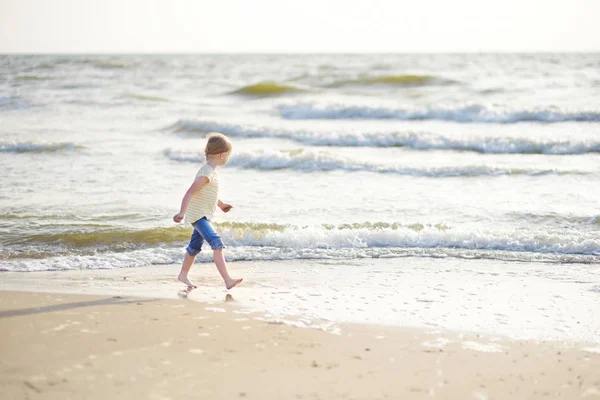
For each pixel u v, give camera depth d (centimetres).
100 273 646
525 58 8269
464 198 1022
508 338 453
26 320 474
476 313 513
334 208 947
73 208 922
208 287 594
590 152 1510
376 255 723
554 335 461
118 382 357
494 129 1852
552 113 1995
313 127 1925
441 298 557
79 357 396
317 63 6962
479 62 6669
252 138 1725
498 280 621
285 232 774
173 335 446
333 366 391
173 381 361
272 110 2370
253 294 569
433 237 773
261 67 6031
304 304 536
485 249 749
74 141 1584
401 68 5259
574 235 777
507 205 966
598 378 379
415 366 394
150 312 504
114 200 984
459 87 3177
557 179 1181
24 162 1323
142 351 410
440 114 2077
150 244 754
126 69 5319
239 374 374
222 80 4075
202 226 580
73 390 343
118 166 1291
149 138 1694
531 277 632
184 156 1389
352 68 5375
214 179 582
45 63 5825
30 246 734
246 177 1212
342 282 613
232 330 461
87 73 4625
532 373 386
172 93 3080
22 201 963
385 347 430
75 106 2414
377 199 1015
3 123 1927
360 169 1283
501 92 2902
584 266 677
